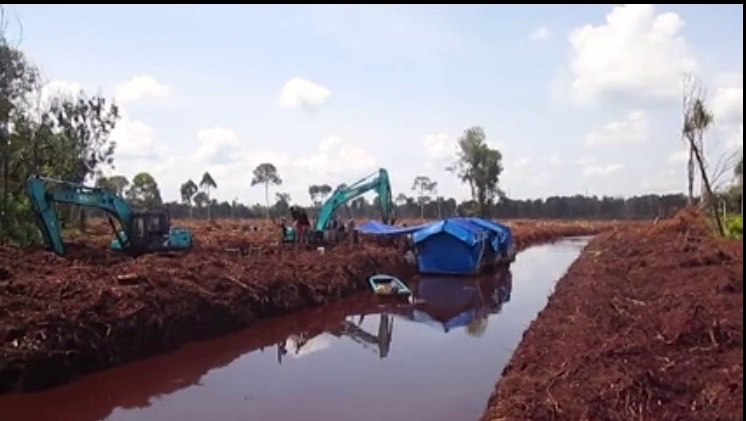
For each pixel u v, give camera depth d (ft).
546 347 36.19
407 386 38.22
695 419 22.24
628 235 118.93
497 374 40.42
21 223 79.30
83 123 113.29
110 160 116.98
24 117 90.07
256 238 103.04
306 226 91.97
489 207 231.09
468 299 73.87
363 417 32.89
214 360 45.09
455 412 33.35
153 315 46.34
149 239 72.02
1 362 35.78
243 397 36.63
